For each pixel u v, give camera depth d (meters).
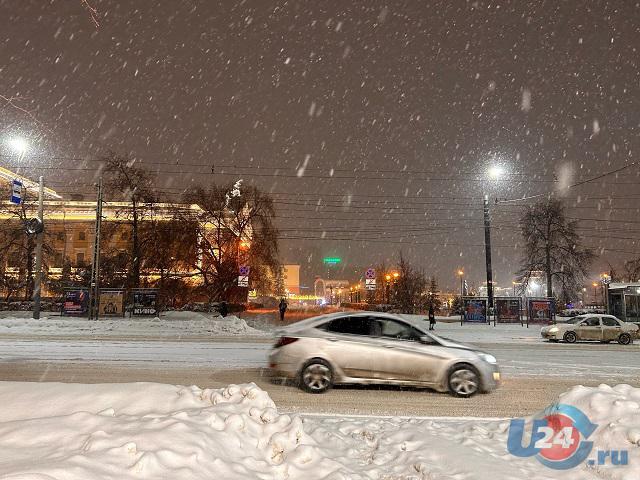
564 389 11.09
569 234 51.59
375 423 7.02
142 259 45.28
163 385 6.27
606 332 24.61
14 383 6.26
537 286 62.75
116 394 5.89
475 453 5.57
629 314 31.64
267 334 26.89
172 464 4.07
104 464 3.83
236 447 4.81
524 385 11.57
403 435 6.29
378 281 69.88
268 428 5.32
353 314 10.75
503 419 7.58
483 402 9.68
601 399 6.26
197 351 17.17
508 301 37.16
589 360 16.52
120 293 34.75
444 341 10.55
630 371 13.95
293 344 10.41
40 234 32.84
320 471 4.71
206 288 47.94
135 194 44.56
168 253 45.56
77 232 77.56
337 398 9.77
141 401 5.77
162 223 45.88
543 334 25.38
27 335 24.39
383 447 5.92
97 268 34.44
